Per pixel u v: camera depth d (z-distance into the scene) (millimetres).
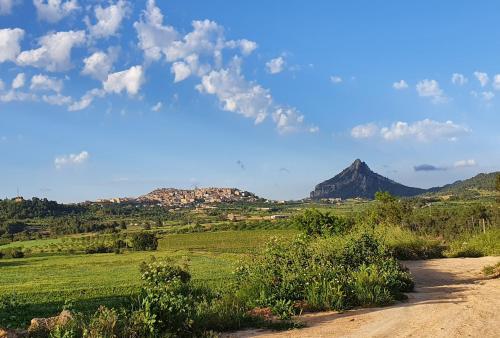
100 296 27891
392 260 16234
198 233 136125
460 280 16625
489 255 24766
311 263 14406
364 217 38156
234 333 9641
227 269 44438
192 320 9414
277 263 14508
